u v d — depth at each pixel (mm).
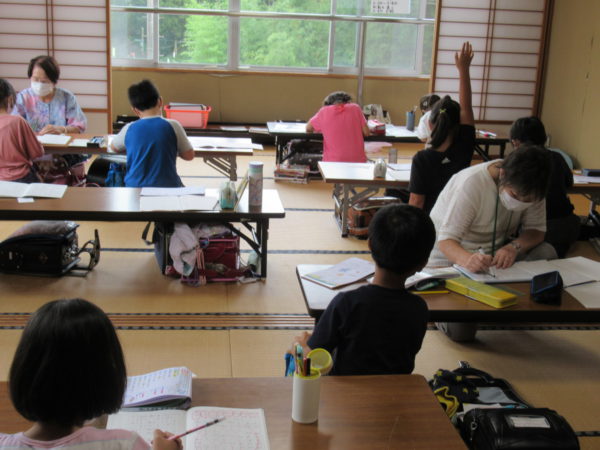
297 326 2928
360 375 1580
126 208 3094
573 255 3951
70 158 4730
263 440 1300
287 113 7727
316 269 2248
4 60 6332
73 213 3010
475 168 2469
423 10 7602
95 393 981
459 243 2426
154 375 1512
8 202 3102
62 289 3207
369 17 7426
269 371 2523
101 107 6539
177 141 3668
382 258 1591
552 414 1799
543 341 2893
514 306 2039
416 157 3111
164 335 2777
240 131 6965
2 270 3359
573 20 6547
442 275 2193
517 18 6824
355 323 1600
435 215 2607
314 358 1484
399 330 1603
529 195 2143
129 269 3512
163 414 1370
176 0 7289
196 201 3246
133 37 7316
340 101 5184
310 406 1357
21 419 1312
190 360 2578
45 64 4496
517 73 6992
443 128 3012
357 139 5117
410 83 7770
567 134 6688
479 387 2287
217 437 1302
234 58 7535
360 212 4188
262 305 3133
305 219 4578
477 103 7039
